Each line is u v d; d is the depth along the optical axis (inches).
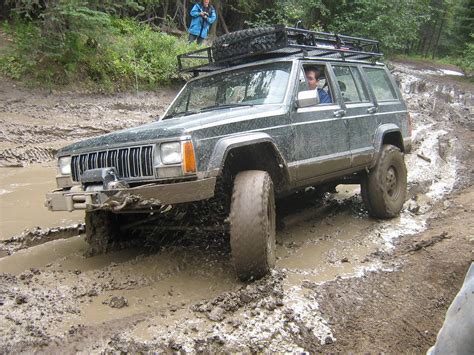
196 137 157.6
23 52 498.6
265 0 889.5
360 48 270.1
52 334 132.6
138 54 603.2
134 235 212.8
